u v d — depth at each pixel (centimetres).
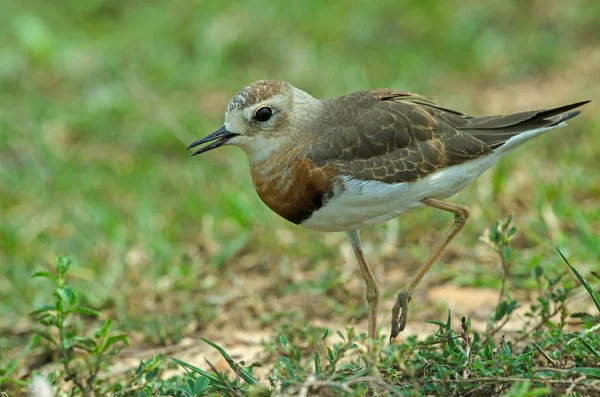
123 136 1772
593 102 1686
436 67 1911
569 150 1492
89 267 1370
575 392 805
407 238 1345
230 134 1020
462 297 1188
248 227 1415
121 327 1187
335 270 1288
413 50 1961
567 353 882
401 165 978
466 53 1936
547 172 1455
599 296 1033
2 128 1789
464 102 1753
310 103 1027
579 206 1362
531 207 1365
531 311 1072
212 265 1341
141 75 1950
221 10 2114
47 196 1573
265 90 1010
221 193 1490
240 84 1912
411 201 995
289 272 1304
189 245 1427
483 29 1995
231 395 835
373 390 825
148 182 1606
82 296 1269
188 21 2134
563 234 1262
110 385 996
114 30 2162
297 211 1008
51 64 2022
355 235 1030
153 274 1305
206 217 1455
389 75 1877
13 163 1712
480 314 1135
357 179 971
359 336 876
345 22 2056
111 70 1986
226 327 1186
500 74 1866
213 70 1950
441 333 902
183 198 1546
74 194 1588
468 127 1016
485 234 1019
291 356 862
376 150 982
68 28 2188
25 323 1241
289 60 1964
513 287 1190
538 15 2005
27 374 1102
